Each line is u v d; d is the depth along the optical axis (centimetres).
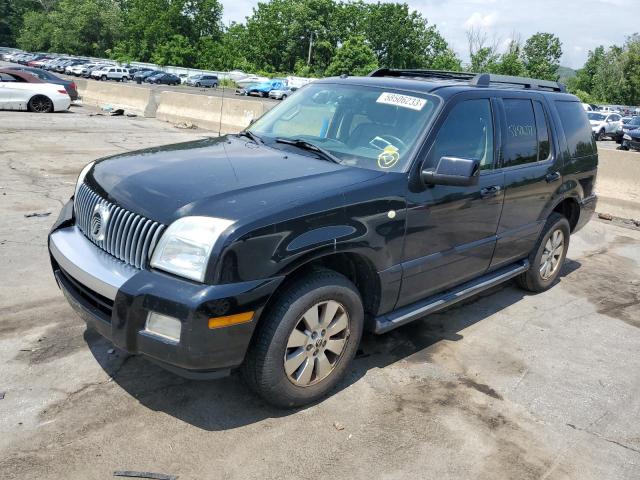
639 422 359
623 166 929
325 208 316
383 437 319
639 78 8462
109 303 304
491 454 314
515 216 477
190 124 1658
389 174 362
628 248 770
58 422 306
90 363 363
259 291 287
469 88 436
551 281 579
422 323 477
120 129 1498
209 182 321
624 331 498
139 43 8662
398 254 365
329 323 334
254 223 287
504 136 457
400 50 9056
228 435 308
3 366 352
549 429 342
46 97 1794
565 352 447
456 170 354
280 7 9031
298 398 329
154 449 292
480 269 455
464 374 397
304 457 296
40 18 9788
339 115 418
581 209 587
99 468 276
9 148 1091
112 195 329
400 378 383
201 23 8888
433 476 292
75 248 338
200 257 280
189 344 276
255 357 307
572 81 11106
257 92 4981
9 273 492
